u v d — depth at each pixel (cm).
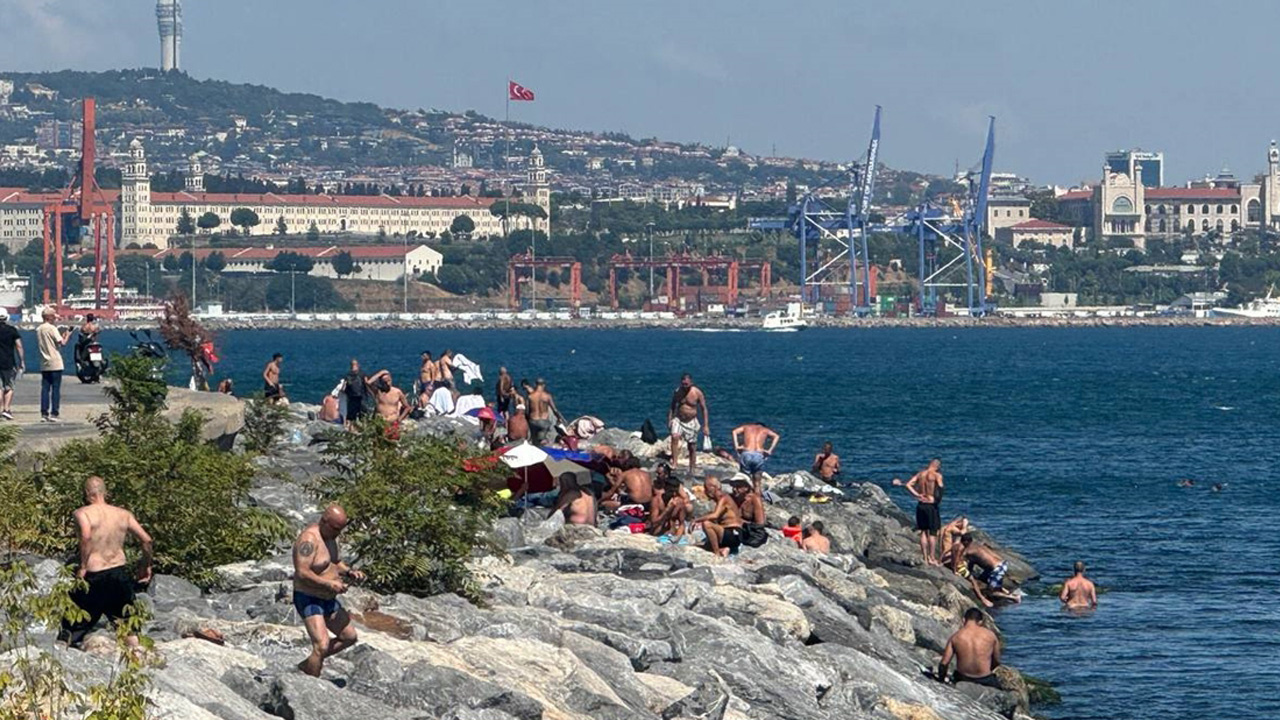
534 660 5797
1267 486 18412
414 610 6262
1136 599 11469
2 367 10100
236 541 7081
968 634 8125
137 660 4038
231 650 5312
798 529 10956
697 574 8300
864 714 6700
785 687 6625
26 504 6506
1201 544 14025
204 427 10150
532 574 7462
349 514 6912
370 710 4925
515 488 10219
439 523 6950
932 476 11894
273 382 15088
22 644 4516
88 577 5144
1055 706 8656
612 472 10431
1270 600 11419
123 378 8094
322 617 5238
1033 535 14625
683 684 6241
